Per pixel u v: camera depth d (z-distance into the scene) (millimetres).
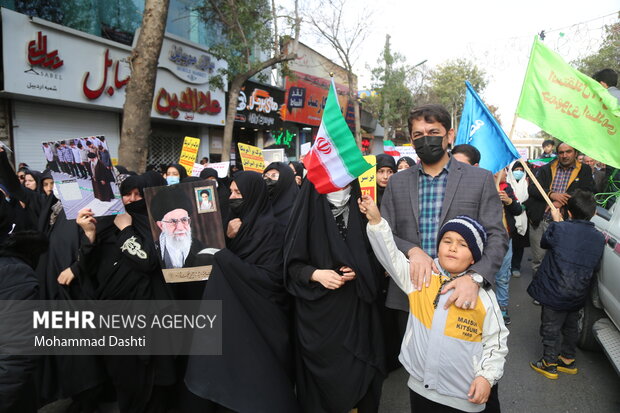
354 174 2188
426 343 2020
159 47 6500
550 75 3643
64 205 2600
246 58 12414
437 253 2318
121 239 2803
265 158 7641
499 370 1882
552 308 3434
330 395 2477
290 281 2549
